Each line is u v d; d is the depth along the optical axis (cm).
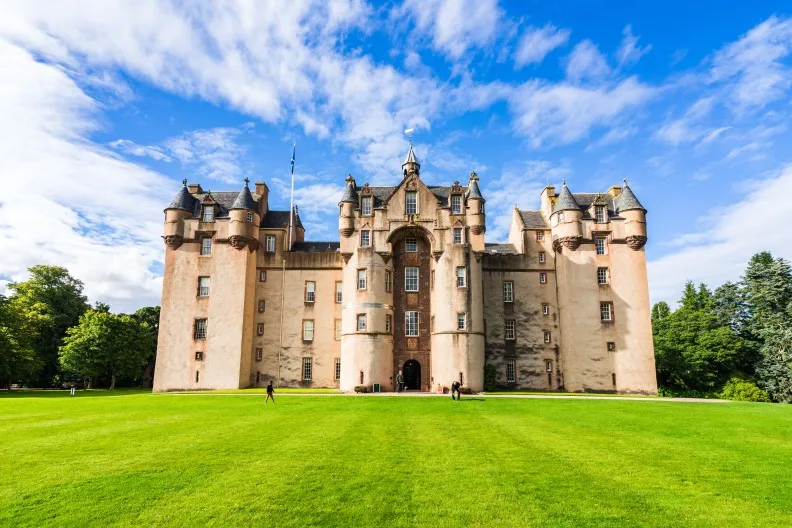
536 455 1847
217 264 5812
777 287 6944
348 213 5562
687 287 9294
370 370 5134
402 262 5578
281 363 5881
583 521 1210
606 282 5709
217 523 1175
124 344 7212
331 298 6019
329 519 1206
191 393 4975
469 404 3562
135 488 1409
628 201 5841
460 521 1205
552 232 5978
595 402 3809
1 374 5925
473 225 5447
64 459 1730
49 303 7744
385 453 1850
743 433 2375
